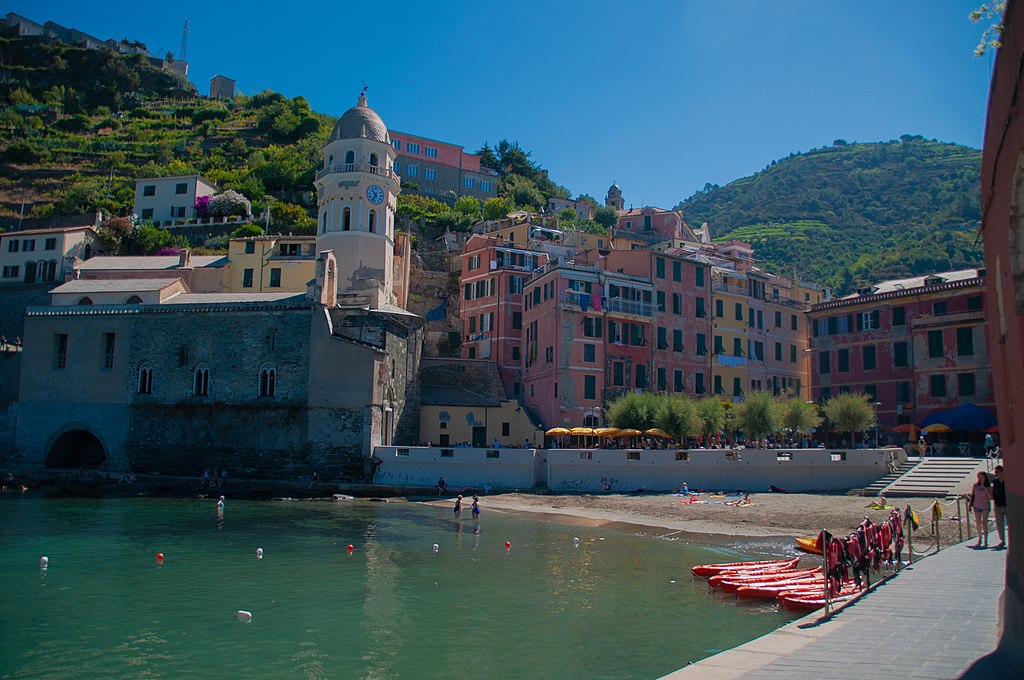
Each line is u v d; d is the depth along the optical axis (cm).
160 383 5728
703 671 1249
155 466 5625
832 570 1770
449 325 8575
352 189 6650
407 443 6172
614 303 6406
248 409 5512
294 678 1664
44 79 18888
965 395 5678
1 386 6094
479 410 6612
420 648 1869
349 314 5800
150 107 18625
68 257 8275
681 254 7844
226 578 2614
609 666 1727
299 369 5506
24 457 5809
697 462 4894
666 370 6731
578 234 8975
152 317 5822
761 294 7856
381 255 6681
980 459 4509
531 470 5069
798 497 4444
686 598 2359
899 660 1266
